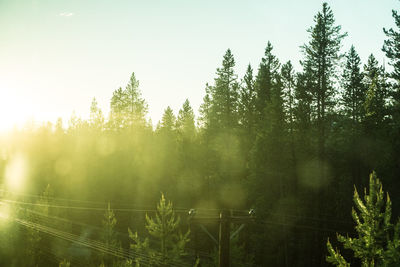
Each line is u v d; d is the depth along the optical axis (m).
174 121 61.31
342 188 31.05
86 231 39.53
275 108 33.44
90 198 52.19
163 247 21.59
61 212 41.75
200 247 34.44
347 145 31.02
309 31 33.31
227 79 44.75
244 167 39.34
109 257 29.28
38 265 34.56
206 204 41.47
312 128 32.16
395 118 28.09
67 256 34.41
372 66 33.28
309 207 29.83
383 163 27.98
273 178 32.62
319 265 26.75
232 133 41.75
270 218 30.00
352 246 10.23
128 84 62.16
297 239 29.03
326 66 32.44
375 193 10.19
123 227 48.16
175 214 43.03
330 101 31.58
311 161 30.83
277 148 31.86
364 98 30.73
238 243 31.56
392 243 9.56
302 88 32.59
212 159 41.41
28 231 35.47
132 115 61.28
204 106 47.50
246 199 35.88
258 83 43.81
